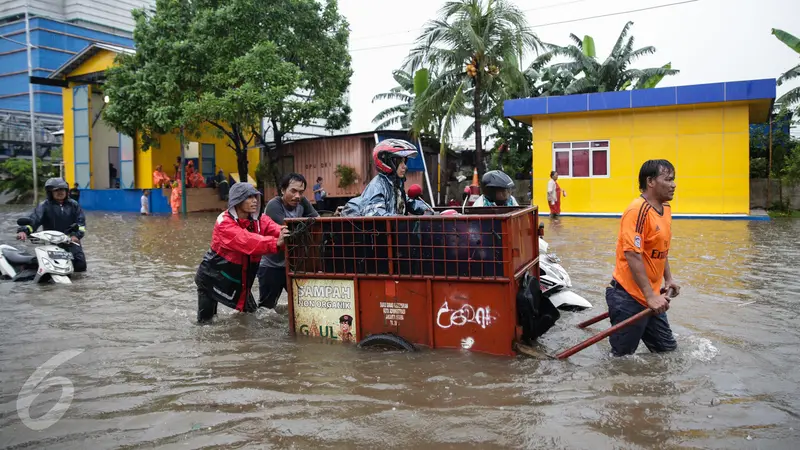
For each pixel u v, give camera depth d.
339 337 4.66
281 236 4.77
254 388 3.65
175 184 25.30
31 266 8.12
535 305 4.39
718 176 16.98
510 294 4.10
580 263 8.44
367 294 4.53
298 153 25.16
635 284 4.07
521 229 4.59
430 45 20.03
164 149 28.03
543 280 5.77
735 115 16.66
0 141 38.66
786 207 19.05
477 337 4.23
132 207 27.67
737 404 3.21
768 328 4.73
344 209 4.96
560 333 4.86
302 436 2.95
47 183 8.27
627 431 2.91
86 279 7.94
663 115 17.50
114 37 45.38
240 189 5.21
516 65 21.92
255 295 6.78
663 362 3.95
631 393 3.41
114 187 29.59
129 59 23.20
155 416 3.24
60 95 43.03
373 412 3.23
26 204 35.41
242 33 21.83
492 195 5.70
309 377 3.84
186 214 24.81
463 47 19.84
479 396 3.43
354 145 23.69
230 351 4.47
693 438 2.82
